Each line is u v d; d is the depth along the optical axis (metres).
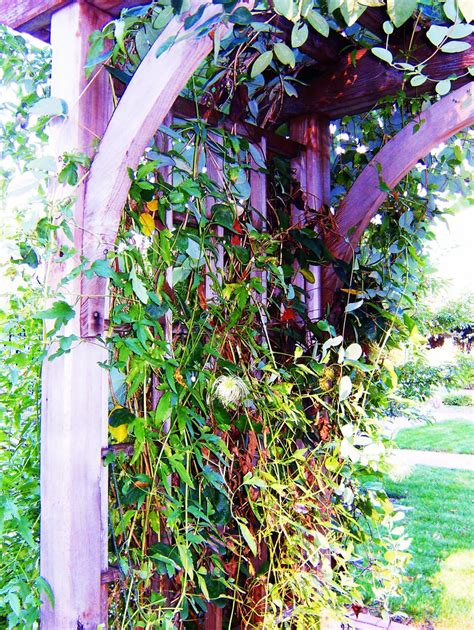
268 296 1.69
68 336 0.97
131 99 0.98
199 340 1.32
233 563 1.39
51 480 1.01
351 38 1.70
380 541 1.66
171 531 1.20
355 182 1.80
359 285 1.90
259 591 1.50
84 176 1.02
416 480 5.51
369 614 2.09
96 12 1.05
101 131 1.05
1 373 1.13
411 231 1.96
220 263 1.47
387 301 1.91
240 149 1.60
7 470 1.14
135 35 1.18
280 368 1.60
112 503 1.14
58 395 1.01
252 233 1.50
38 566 1.08
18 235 1.08
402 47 1.67
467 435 8.01
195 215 1.34
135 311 1.07
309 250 1.77
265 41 1.57
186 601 1.14
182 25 0.92
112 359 1.08
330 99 1.85
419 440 7.78
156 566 1.16
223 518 1.26
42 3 1.08
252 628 1.47
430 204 1.98
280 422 1.55
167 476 1.19
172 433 1.20
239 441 1.45
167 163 1.27
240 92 1.59
